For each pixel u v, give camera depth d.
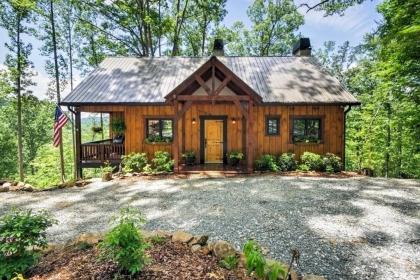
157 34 21.20
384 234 4.96
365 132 17.42
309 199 7.15
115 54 23.02
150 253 3.49
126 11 19.84
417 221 5.61
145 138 12.70
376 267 3.84
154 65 15.45
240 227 5.28
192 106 12.94
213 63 10.45
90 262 3.25
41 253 3.70
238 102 10.80
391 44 9.41
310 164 11.55
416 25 8.39
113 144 12.62
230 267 3.27
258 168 11.62
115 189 8.78
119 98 12.13
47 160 23.14
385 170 17.42
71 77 22.38
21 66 17.56
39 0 16.89
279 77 13.80
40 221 3.34
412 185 8.81
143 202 7.21
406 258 4.11
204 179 10.01
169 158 12.13
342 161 12.48
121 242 2.79
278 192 7.89
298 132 12.79
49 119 33.12
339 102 11.84
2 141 28.92
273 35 28.75
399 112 12.87
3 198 7.87
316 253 4.22
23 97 18.59
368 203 6.82
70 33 21.78
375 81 21.62
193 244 3.85
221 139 13.16
